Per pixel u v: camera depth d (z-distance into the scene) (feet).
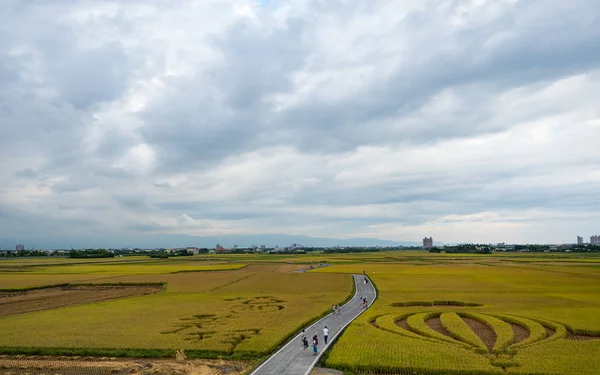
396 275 501.56
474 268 606.96
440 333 199.62
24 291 404.36
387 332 199.11
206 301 313.12
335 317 245.04
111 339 194.39
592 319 221.87
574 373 140.87
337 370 147.74
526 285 387.55
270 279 483.10
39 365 162.30
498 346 172.24
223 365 158.81
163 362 164.55
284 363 154.20
